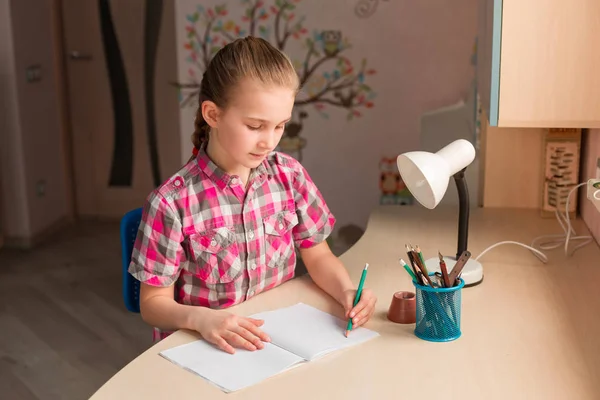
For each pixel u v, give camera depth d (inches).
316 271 60.1
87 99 177.2
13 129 158.6
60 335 117.8
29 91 162.9
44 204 170.1
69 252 160.2
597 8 59.8
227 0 143.3
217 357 47.6
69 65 175.6
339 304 56.6
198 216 55.2
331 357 47.4
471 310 54.8
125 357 110.0
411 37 139.6
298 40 143.4
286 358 46.9
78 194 183.3
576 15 60.3
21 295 135.5
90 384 101.7
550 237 72.8
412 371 45.3
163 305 53.6
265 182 57.9
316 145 148.3
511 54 61.9
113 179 181.2
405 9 138.6
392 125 144.4
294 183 60.0
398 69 141.6
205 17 144.3
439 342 49.3
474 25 136.7
